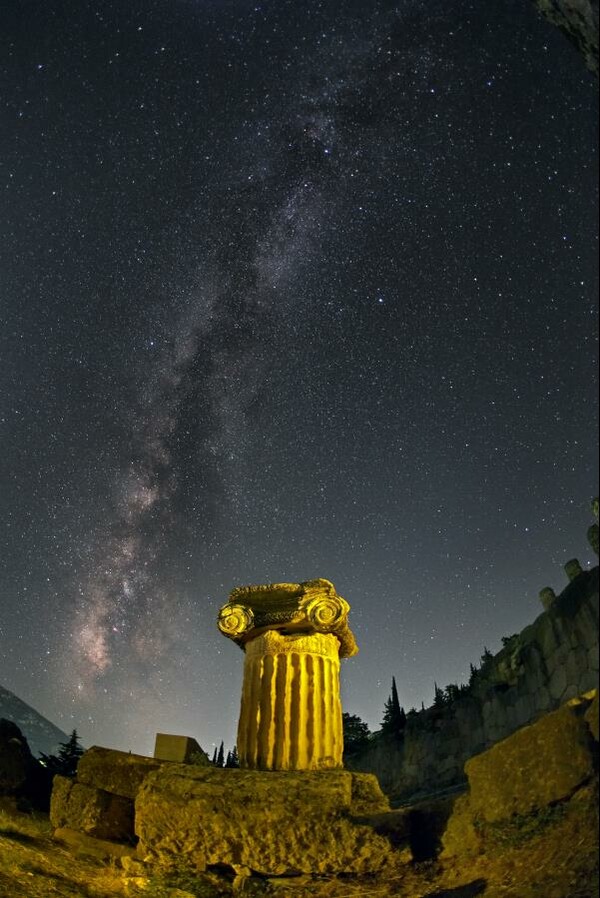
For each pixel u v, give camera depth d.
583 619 11.03
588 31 5.54
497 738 13.16
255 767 7.71
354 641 8.95
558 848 5.50
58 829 7.47
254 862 6.49
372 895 6.14
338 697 8.27
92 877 6.73
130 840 7.34
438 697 16.64
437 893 5.86
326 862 6.37
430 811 6.55
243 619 8.40
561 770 5.77
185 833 6.59
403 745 15.48
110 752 7.81
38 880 6.46
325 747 7.80
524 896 5.20
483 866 5.88
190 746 8.91
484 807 6.09
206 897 6.39
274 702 7.97
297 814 6.46
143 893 6.41
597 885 4.88
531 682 12.53
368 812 6.67
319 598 8.42
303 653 8.20
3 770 8.55
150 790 6.76
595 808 5.51
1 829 7.45
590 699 6.16
